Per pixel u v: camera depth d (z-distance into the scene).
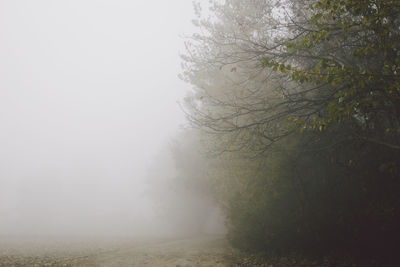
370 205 6.46
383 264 6.09
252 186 8.41
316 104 6.11
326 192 7.76
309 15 7.72
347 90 5.13
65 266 7.87
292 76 4.94
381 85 4.84
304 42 5.30
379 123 6.58
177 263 8.58
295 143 7.55
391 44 4.96
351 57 7.05
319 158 7.99
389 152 6.45
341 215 7.08
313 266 6.66
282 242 8.54
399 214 6.06
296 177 8.29
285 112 6.49
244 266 7.61
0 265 7.89
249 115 7.81
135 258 9.67
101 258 9.69
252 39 7.94
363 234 6.75
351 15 6.79
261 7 8.00
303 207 7.86
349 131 6.59
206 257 9.59
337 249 7.33
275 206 8.62
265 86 7.97
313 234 7.60
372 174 6.65
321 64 4.73
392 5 4.26
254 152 7.64
